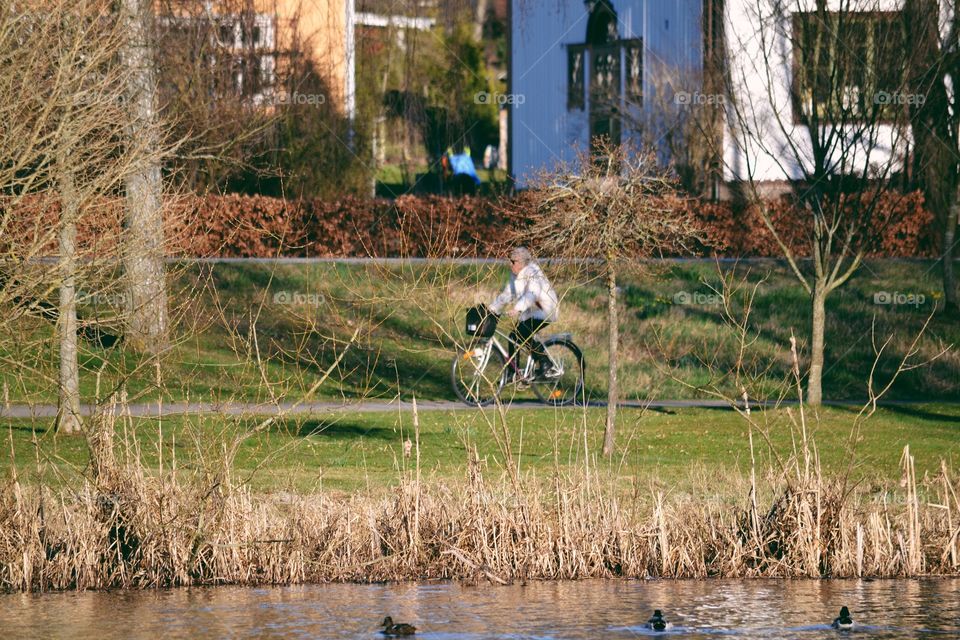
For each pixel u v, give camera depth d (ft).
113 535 84.69
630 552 86.74
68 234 96.73
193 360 166.20
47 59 96.12
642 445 127.54
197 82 188.55
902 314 206.80
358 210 235.61
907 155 171.63
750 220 233.35
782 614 74.95
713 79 168.96
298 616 74.13
